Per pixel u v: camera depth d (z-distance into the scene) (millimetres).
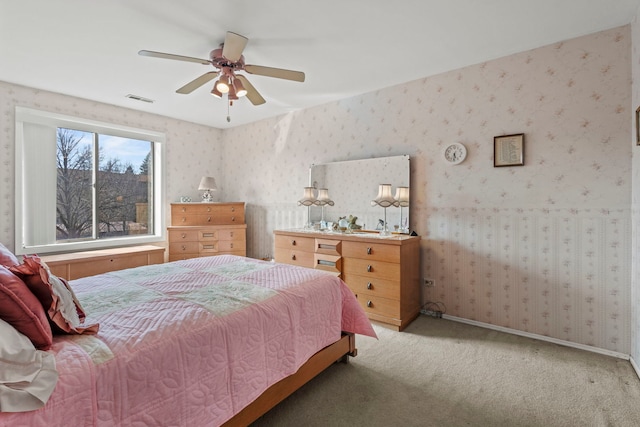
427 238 3148
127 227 4262
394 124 3334
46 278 1154
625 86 2232
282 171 4395
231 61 2076
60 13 2035
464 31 2307
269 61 2764
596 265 2354
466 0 1948
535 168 2578
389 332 2736
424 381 1974
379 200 3113
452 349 2408
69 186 3740
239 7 1992
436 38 2400
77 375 964
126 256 3672
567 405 1741
